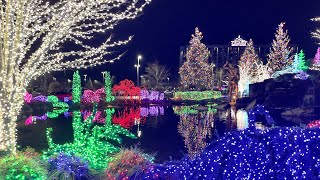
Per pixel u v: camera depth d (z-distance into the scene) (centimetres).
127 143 1266
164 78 6831
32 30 421
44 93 3912
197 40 4994
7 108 435
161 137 1453
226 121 2075
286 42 5031
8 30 411
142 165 491
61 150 622
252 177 398
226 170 411
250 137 412
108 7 418
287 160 391
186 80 4956
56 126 1892
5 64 420
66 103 3366
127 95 3822
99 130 768
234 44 8562
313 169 388
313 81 2697
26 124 1989
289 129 412
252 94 3073
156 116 2478
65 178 490
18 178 418
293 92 2675
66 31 422
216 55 8575
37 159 500
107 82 3703
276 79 2841
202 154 444
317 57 3638
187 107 3403
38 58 433
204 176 424
